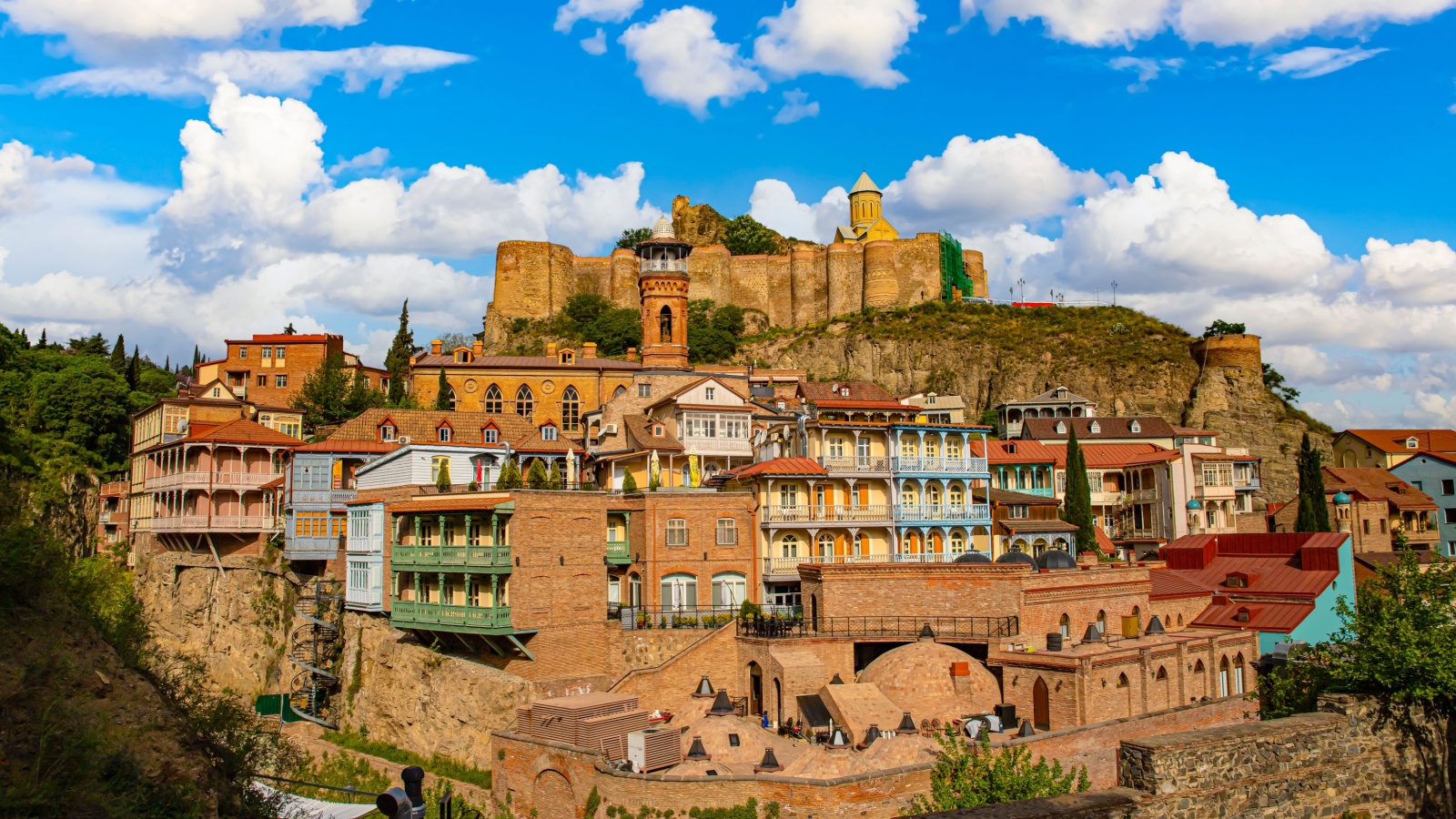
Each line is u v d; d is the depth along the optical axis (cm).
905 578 5822
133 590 8475
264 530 7744
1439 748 2684
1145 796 2147
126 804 1905
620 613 5978
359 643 6219
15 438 8988
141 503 8856
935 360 13988
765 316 15488
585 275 15325
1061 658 4938
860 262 15462
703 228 17575
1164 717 4544
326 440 7669
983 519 7606
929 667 5212
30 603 2162
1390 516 9981
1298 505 9044
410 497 6109
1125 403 13288
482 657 5516
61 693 1995
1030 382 13625
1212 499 9562
